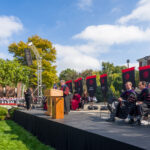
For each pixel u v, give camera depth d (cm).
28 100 1138
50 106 688
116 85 3111
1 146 537
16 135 703
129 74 1267
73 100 1412
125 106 518
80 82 2203
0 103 2186
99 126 432
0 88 3481
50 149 499
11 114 1173
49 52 3400
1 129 822
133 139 287
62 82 768
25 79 2855
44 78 3108
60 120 541
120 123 497
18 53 3222
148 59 3114
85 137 364
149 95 504
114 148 283
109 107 571
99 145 320
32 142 598
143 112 482
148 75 1128
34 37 3369
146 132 358
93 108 1534
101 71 4394
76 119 572
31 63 2209
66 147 441
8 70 2739
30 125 763
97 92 3150
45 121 585
